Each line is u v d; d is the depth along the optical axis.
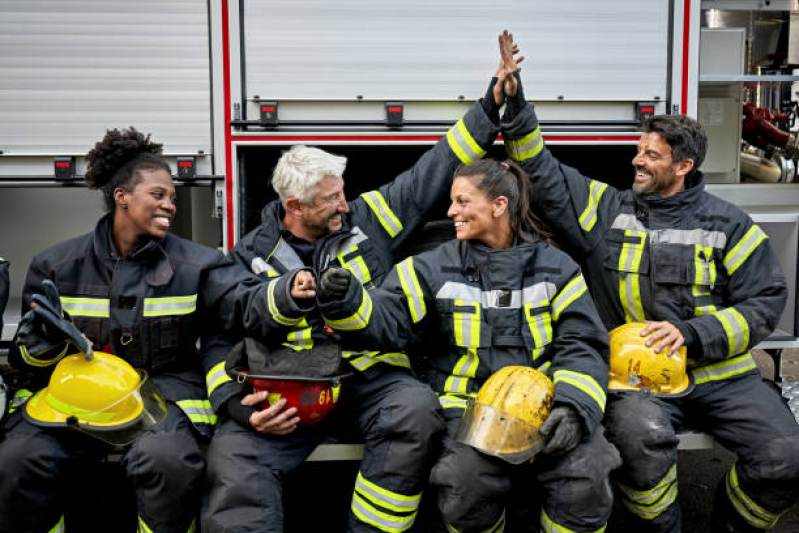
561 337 2.46
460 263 2.54
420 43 3.31
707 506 3.13
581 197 3.00
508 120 2.96
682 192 2.85
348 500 3.17
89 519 2.97
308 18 3.27
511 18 3.33
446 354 2.60
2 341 3.26
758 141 4.17
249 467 2.29
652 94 3.42
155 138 3.29
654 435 2.40
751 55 4.35
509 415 2.21
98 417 2.24
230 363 2.38
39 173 3.29
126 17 3.23
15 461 2.20
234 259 2.80
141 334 2.48
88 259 2.51
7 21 3.22
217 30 3.25
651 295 2.84
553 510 2.25
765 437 2.56
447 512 2.25
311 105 3.31
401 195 3.02
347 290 2.23
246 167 3.52
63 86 3.26
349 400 2.59
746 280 2.80
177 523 2.30
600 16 3.36
